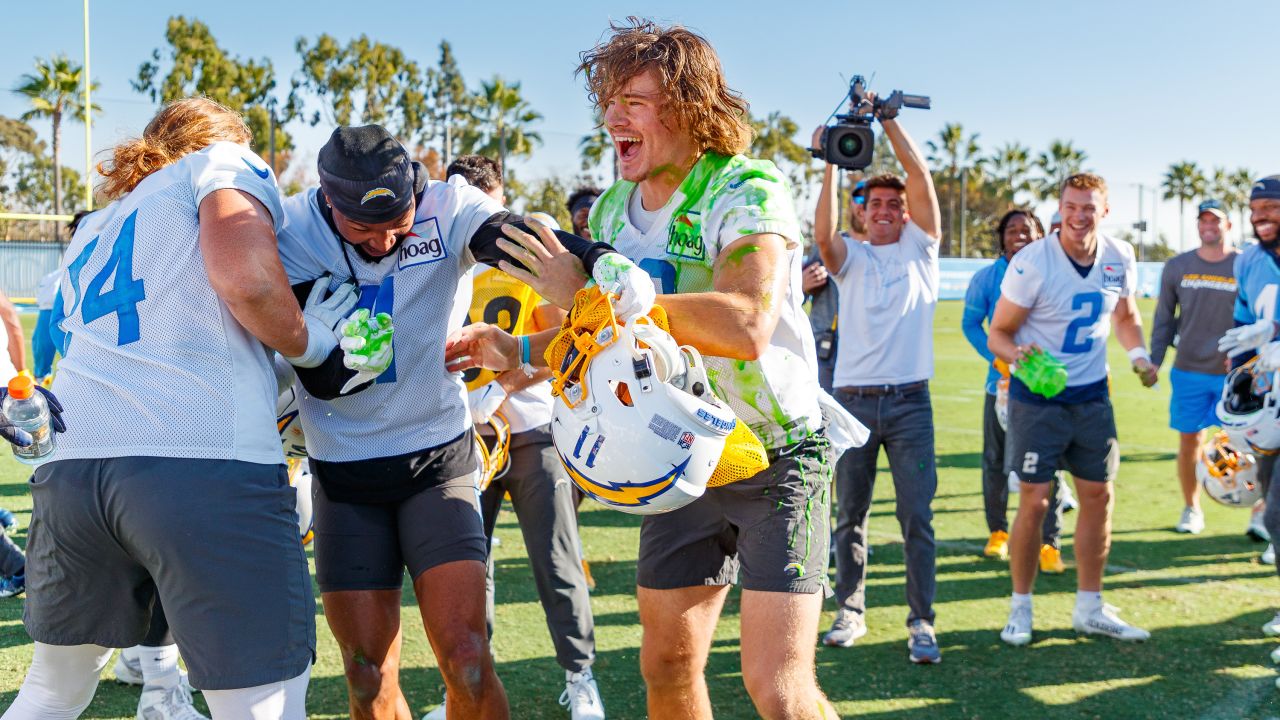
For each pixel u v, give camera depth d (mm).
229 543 2049
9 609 4551
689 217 2475
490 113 51406
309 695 3740
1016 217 5805
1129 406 12633
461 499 2732
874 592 5098
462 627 2598
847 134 4488
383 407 2645
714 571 2729
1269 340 4441
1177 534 6207
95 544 2107
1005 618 4680
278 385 2535
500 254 2553
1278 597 4930
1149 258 39969
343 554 2693
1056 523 5445
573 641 3570
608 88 2445
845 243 4520
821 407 2814
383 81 57156
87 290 2217
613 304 2193
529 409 3676
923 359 4422
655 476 2188
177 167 2262
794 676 2471
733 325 2236
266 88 57156
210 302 2137
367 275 2609
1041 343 4461
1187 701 3678
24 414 2016
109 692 3742
